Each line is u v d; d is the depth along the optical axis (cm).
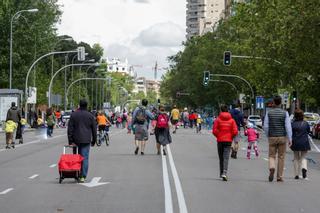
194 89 11981
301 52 5400
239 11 7688
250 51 7150
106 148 3684
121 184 1870
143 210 1375
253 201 1540
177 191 1709
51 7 9494
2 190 1733
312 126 5834
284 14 5247
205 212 1352
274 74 6375
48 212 1352
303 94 6406
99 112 3941
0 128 6066
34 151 3403
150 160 2797
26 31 8119
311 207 1455
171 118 6328
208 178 2062
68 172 1892
